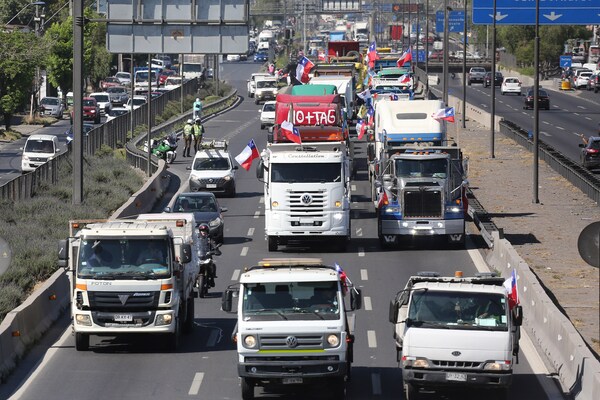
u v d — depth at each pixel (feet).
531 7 611.47
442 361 167.32
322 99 414.21
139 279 204.03
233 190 442.50
